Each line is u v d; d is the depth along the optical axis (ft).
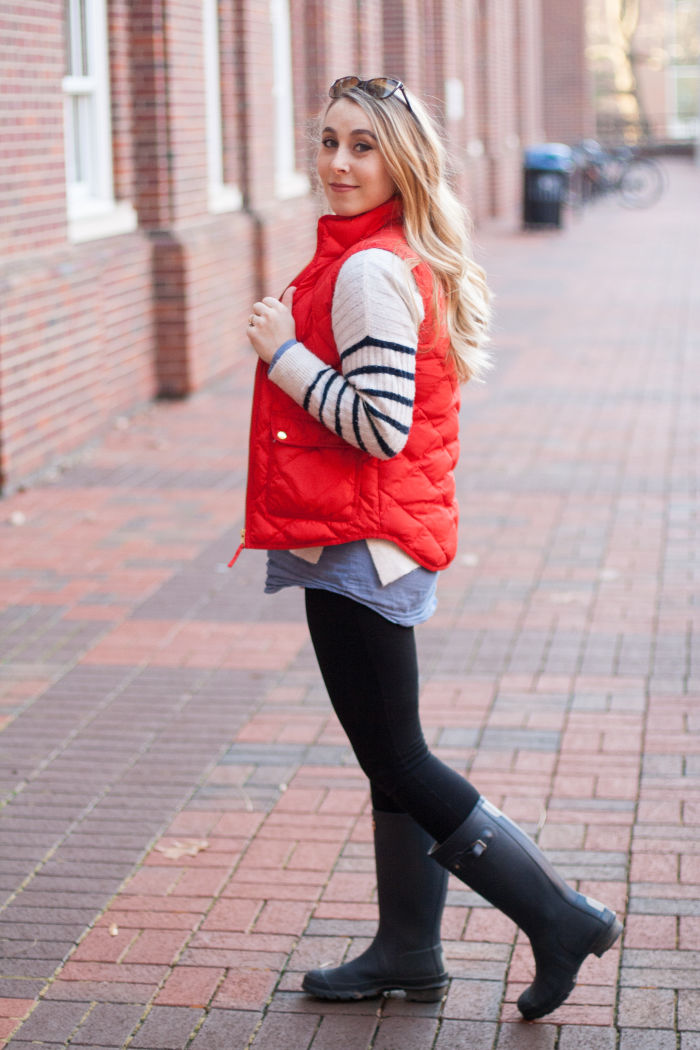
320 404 8.34
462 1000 10.07
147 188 33.19
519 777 13.69
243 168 39.42
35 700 16.12
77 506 24.82
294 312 8.77
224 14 37.60
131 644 18.01
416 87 63.62
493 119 83.66
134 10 32.17
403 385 8.30
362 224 8.71
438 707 15.58
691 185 112.37
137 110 32.73
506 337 43.50
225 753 14.53
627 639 17.72
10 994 10.23
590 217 88.02
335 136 8.73
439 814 9.18
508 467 27.43
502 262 63.77
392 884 9.92
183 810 13.23
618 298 51.52
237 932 11.03
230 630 18.51
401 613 8.91
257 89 39.50
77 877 11.96
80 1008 10.05
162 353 33.94
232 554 21.98
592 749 14.33
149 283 33.27
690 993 10.00
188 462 28.07
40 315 26.27
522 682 16.30
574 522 23.41
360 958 10.13
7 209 25.18
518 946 10.76
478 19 81.05
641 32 149.48
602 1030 9.64
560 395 34.60
